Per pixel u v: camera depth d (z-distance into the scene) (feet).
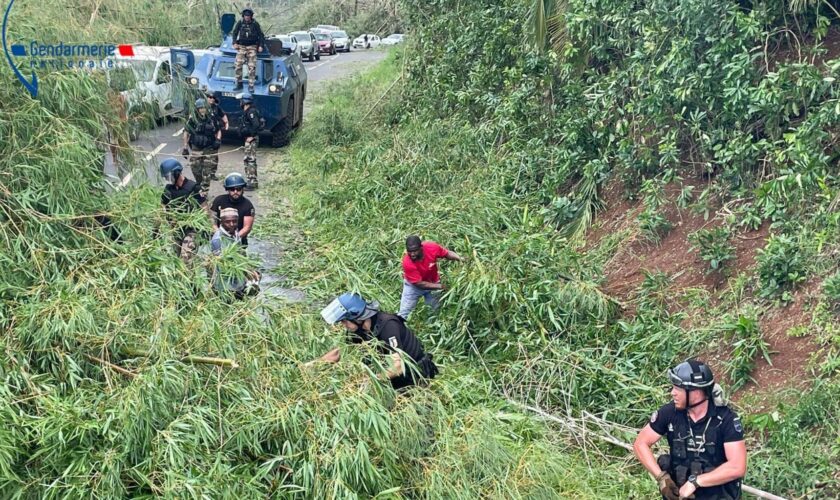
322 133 54.65
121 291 18.69
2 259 18.81
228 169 48.62
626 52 34.19
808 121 24.11
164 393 15.52
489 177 36.83
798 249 22.50
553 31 38.55
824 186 22.38
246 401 15.96
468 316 24.43
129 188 24.16
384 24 147.43
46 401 15.52
